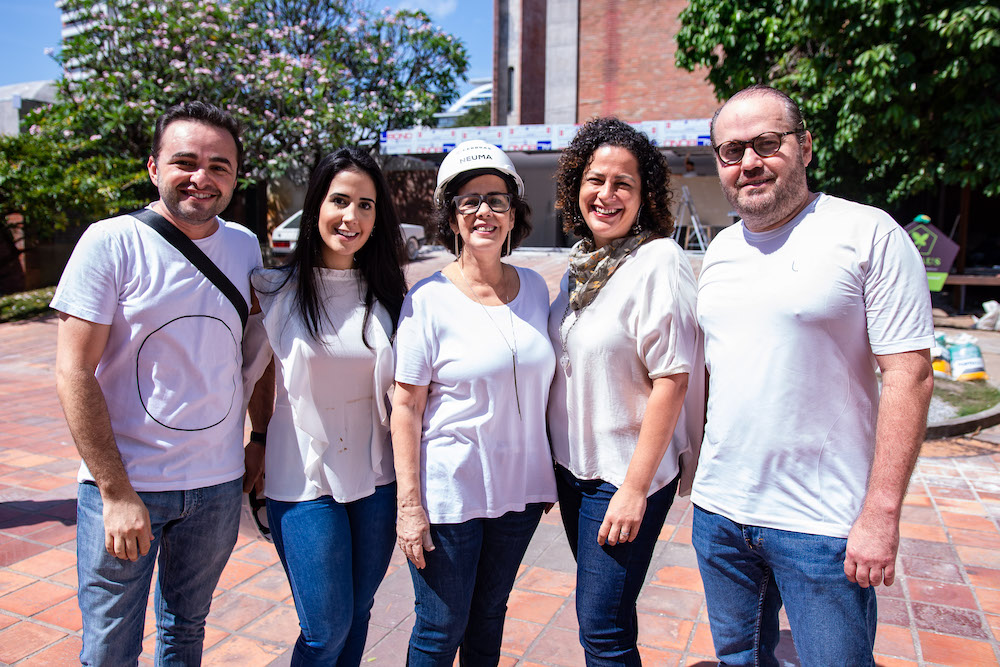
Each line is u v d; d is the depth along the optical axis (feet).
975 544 12.32
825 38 33.86
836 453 5.77
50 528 13.29
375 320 7.12
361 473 7.04
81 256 6.08
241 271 7.05
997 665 8.89
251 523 13.33
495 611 7.34
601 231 6.80
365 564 7.16
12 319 39.65
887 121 32.71
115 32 51.03
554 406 7.27
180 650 7.04
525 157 56.44
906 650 9.22
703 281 6.51
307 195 7.09
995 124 32.58
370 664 9.05
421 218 61.16
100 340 6.12
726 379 6.18
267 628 9.89
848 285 5.62
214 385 6.68
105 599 6.15
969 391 22.02
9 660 9.07
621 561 6.61
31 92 53.93
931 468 16.31
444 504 6.72
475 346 6.80
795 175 5.90
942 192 42.91
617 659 6.68
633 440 6.75
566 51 60.95
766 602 6.57
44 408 22.80
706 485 6.48
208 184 6.40
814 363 5.76
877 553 5.32
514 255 50.60
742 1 37.50
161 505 6.38
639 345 6.52
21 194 40.04
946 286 41.22
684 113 58.59
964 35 30.42
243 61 52.21
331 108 53.36
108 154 49.47
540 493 7.20
